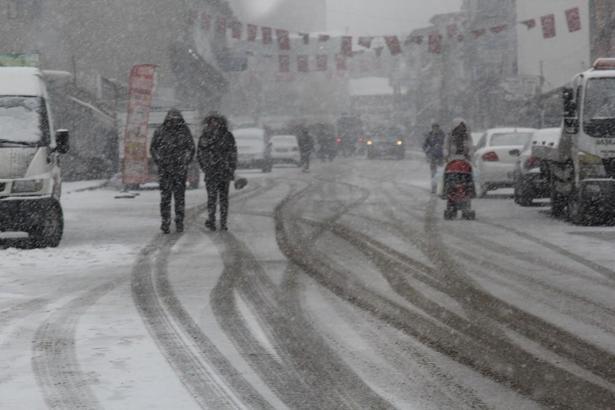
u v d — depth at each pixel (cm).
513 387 923
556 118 7275
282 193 4209
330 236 2305
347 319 1268
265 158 6969
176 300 1431
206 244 2188
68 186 5112
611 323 1234
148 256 1983
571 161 2653
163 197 2478
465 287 1524
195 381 953
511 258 1875
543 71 8912
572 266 1759
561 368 997
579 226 2552
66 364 1030
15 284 1622
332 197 3859
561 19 8850
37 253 2047
